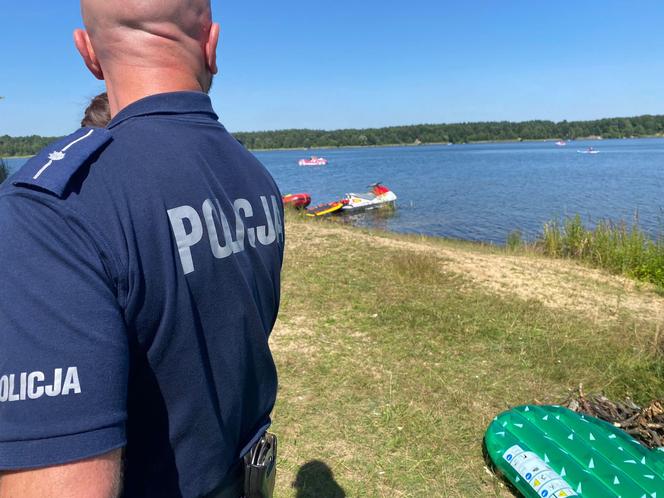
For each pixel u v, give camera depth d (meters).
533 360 4.85
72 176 0.81
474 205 28.05
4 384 0.73
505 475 3.21
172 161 0.95
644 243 9.51
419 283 6.98
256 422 1.25
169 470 0.97
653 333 5.62
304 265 7.59
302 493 3.08
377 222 23.03
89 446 0.74
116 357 0.78
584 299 6.89
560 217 22.50
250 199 1.16
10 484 0.73
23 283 0.75
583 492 2.82
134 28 1.02
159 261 0.87
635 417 3.78
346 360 4.75
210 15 1.15
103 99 3.00
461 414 3.94
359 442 3.57
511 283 7.32
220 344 1.01
